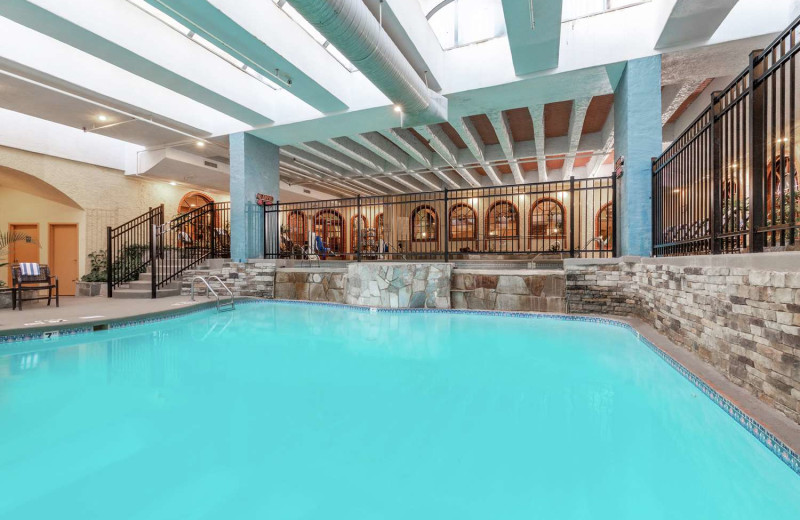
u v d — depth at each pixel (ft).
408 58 17.90
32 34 17.38
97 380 9.98
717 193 9.65
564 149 30.55
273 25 16.83
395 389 9.25
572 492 5.25
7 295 19.51
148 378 10.13
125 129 25.13
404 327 16.34
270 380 9.96
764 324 7.09
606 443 6.63
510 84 19.10
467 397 8.70
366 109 22.18
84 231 29.25
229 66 21.35
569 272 17.80
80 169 28.91
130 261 28.27
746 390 7.68
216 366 11.20
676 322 11.73
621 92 18.01
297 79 19.30
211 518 4.74
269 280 24.95
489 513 4.83
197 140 27.50
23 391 9.20
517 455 6.21
